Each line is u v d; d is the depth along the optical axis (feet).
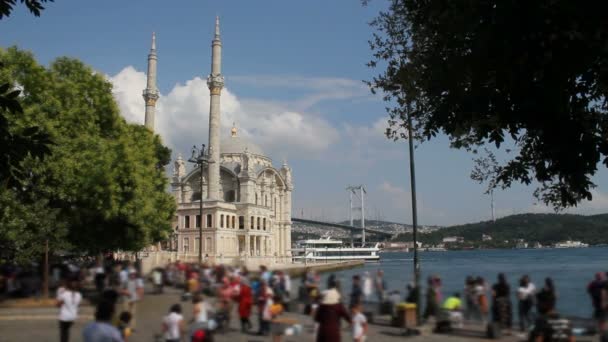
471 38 47.39
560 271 356.59
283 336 66.64
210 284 71.72
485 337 65.46
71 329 72.79
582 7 39.40
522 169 58.80
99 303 36.24
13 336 70.03
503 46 42.91
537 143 54.54
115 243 162.40
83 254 174.81
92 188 131.13
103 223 153.38
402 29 70.59
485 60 45.65
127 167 151.02
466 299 72.28
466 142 69.51
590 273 321.32
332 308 49.98
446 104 51.80
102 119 154.20
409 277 280.51
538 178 51.98
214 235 398.01
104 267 79.46
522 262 590.55
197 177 465.47
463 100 50.29
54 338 68.74
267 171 504.84
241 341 64.03
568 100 44.42
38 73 124.26
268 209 471.62
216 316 66.95
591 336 55.88
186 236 408.05
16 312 86.94
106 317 35.86
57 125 126.52
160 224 205.05
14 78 119.85
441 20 49.57
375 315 81.46
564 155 47.03
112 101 155.12
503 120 48.55
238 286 70.18
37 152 45.50
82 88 147.74
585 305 102.17
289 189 542.57
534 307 66.33
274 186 515.09
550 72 42.47
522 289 67.26
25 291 98.12
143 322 65.36
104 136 156.76
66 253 172.76
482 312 69.67
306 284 83.10
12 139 44.24
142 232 168.35
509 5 40.75
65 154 124.57
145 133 210.38
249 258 407.85
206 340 53.83
